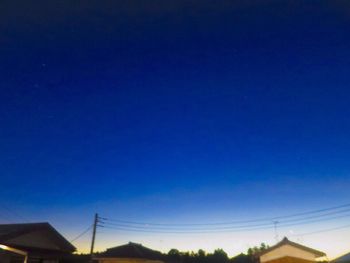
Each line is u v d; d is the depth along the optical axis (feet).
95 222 104.73
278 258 100.58
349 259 71.56
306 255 98.12
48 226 62.54
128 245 115.14
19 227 58.18
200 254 185.78
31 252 57.82
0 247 49.03
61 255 64.08
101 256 107.86
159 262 126.00
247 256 162.61
